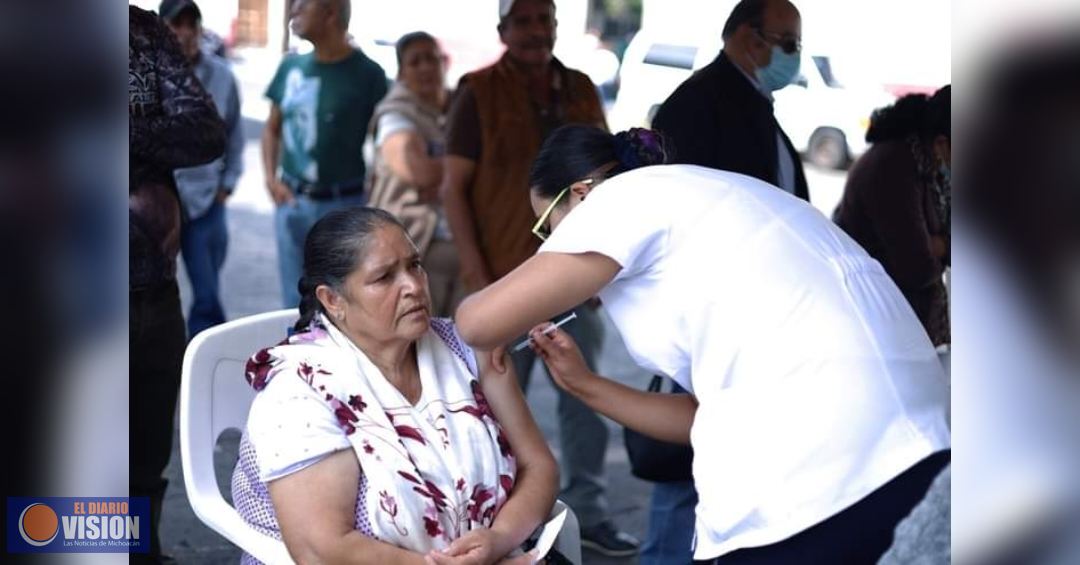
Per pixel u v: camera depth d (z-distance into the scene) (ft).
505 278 7.64
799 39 12.10
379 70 19.10
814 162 38.40
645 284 7.63
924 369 7.54
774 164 12.05
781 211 7.72
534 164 8.39
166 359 11.21
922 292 13.17
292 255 19.25
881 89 36.58
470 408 8.31
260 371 8.04
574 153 8.19
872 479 7.20
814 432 7.21
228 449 15.78
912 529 7.07
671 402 8.98
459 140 14.42
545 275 7.48
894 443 7.25
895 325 7.57
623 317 7.80
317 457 7.68
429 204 17.29
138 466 11.30
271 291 24.62
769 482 7.24
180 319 11.35
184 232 18.93
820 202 34.58
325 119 18.65
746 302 7.35
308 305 8.36
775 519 7.23
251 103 44.19
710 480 7.43
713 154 11.67
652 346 7.70
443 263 17.19
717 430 7.40
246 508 8.20
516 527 8.14
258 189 35.37
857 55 37.04
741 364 7.36
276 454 7.69
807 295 7.38
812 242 7.61
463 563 7.71
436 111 18.39
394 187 17.53
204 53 19.01
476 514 8.10
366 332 8.08
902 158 13.00
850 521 7.21
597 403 8.95
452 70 40.47
